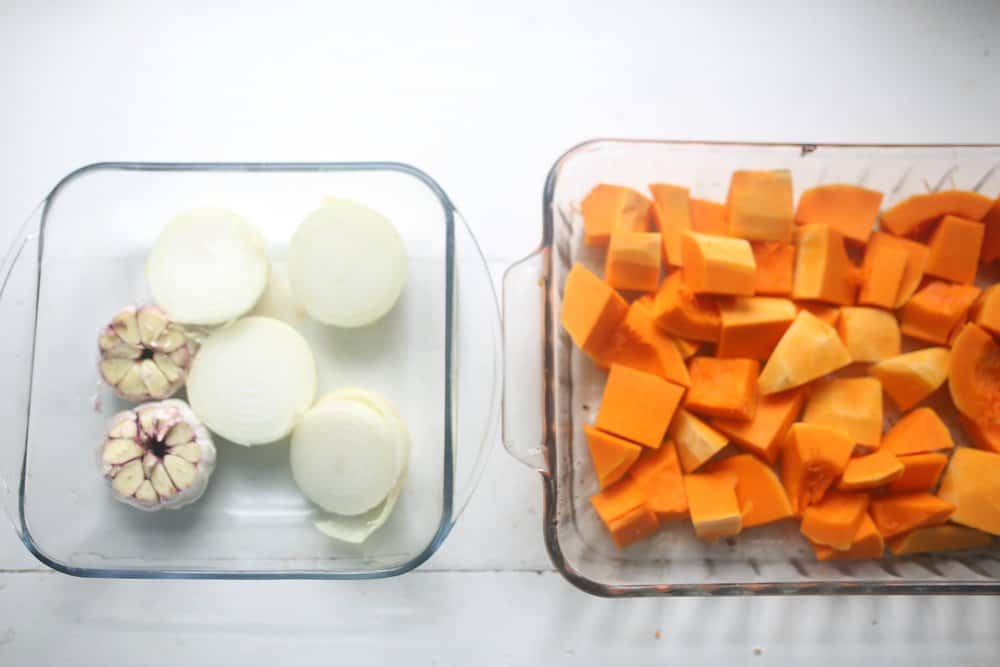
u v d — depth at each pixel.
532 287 0.57
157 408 0.54
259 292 0.55
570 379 0.55
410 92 0.59
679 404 0.54
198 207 0.56
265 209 0.57
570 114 0.59
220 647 0.56
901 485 0.54
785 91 0.59
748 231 0.54
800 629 0.56
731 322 0.53
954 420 0.55
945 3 0.60
